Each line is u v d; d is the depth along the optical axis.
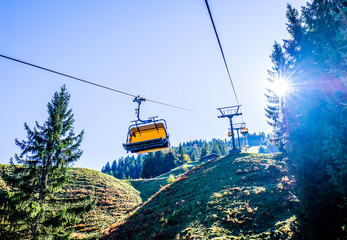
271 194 16.17
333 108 7.40
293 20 11.92
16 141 18.12
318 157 8.70
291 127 9.88
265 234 11.62
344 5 6.88
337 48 7.26
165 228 17.28
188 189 25.92
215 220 14.66
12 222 15.55
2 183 28.44
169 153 101.00
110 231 22.44
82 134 21.33
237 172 24.25
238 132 41.19
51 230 16.58
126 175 157.50
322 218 8.43
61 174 19.11
